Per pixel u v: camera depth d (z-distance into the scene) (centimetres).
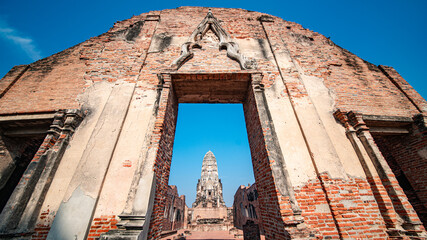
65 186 379
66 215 331
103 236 290
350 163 434
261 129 453
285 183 376
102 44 664
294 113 488
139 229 299
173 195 1933
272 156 407
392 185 393
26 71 612
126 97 493
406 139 556
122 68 570
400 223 361
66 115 457
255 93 507
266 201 424
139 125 448
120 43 638
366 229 355
